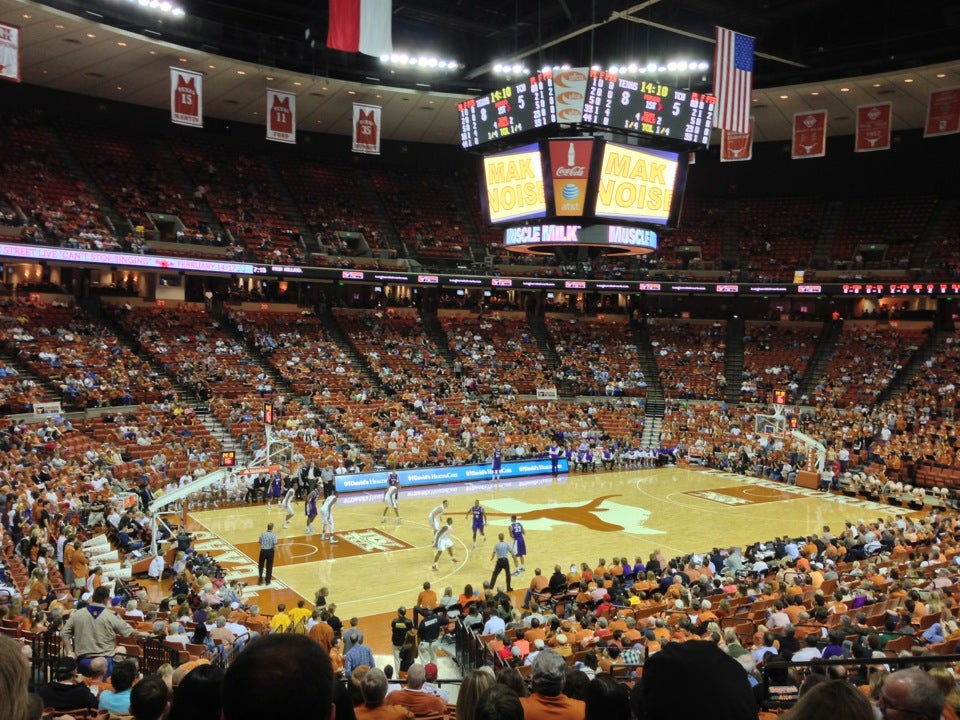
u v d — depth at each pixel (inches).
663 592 732.0
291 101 1309.1
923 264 1878.7
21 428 1110.4
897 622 529.7
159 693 178.4
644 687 99.9
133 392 1384.1
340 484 1325.0
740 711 94.0
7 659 90.4
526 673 465.1
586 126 1003.3
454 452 1486.2
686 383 1920.5
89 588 661.3
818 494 1385.3
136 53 1409.9
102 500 962.7
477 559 940.6
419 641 622.2
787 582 714.8
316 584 832.9
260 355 1649.9
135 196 1686.8
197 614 594.6
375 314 1941.4
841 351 1930.4
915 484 1382.9
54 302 1551.4
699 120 1035.9
